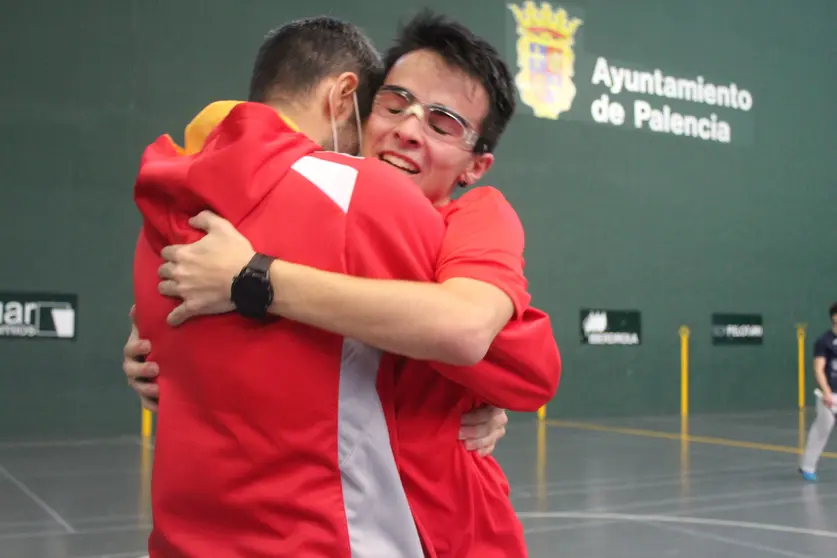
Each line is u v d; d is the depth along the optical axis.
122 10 11.77
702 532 5.89
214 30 12.30
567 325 14.52
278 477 1.39
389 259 1.41
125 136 11.73
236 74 12.43
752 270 16.56
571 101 14.88
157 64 11.95
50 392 11.09
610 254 15.03
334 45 1.70
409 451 1.53
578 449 10.27
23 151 11.14
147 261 1.61
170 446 1.48
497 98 1.86
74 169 11.41
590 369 14.64
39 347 11.07
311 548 1.35
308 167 1.44
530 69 14.52
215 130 1.52
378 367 1.47
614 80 15.35
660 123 15.77
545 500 7.02
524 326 1.50
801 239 17.23
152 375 1.57
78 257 11.38
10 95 11.10
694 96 16.20
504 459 9.38
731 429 12.70
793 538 5.73
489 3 14.24
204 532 1.45
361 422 1.41
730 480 8.04
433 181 1.84
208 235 1.42
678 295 15.65
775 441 11.23
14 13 11.16
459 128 1.81
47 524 6.02
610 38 15.38
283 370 1.38
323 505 1.36
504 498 1.70
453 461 1.57
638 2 15.73
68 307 11.27
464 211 1.57
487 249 1.47
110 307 11.52
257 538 1.39
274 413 1.38
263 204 1.42
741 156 16.67
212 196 1.42
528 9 14.58
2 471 8.34
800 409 16.50
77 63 11.49
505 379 1.49
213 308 1.40
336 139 1.69
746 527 6.04
